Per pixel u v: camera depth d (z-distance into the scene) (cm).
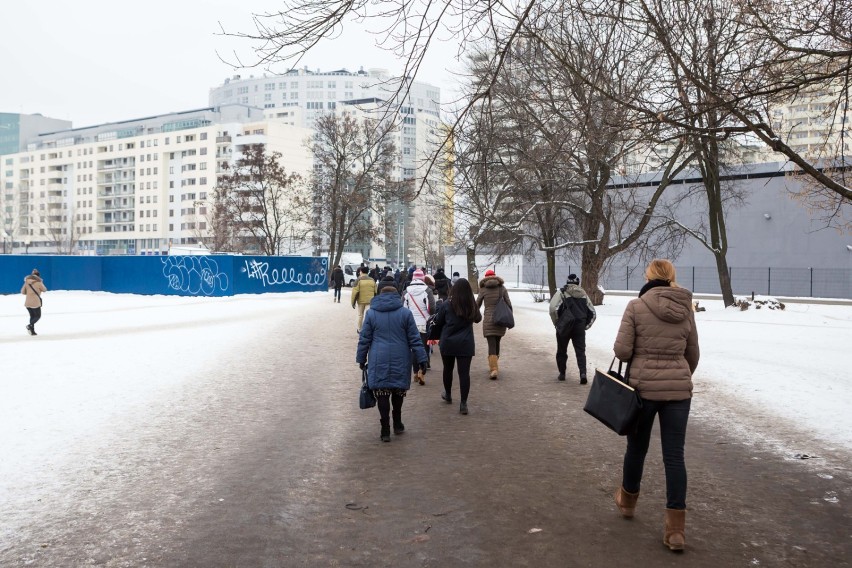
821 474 621
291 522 496
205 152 11800
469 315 892
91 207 13362
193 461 654
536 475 615
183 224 12169
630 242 2712
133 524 489
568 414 884
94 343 1597
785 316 2345
